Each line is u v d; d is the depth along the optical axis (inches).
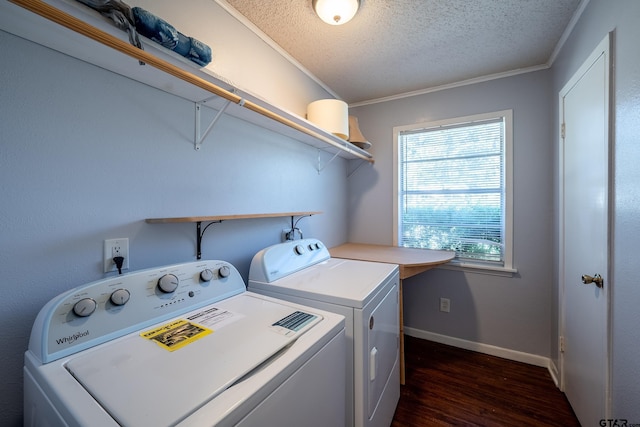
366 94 104.7
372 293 49.0
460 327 96.9
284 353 29.6
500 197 91.8
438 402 69.1
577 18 61.3
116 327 32.0
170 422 19.9
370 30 66.9
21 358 32.2
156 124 45.5
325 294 46.9
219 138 56.5
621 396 43.8
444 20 63.4
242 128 61.9
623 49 43.6
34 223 32.9
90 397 22.2
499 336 91.0
